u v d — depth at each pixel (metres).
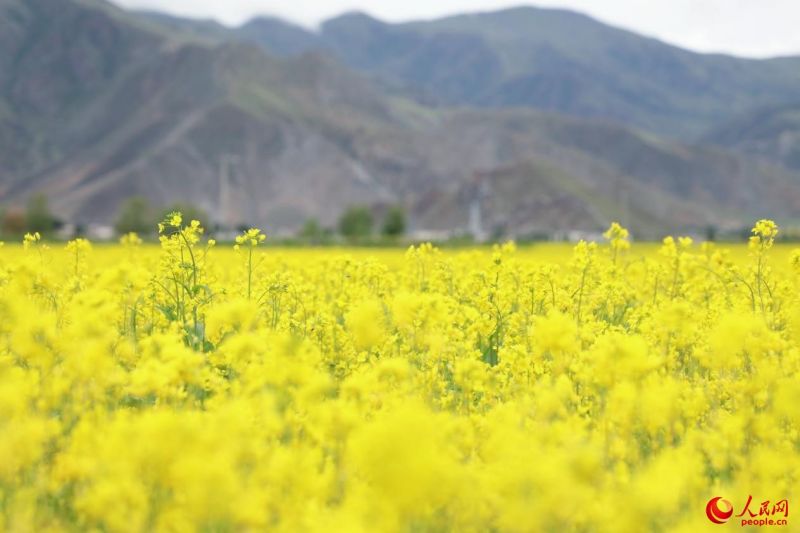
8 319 7.06
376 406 6.21
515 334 9.84
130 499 4.15
